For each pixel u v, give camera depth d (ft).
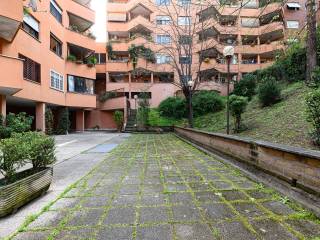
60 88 63.10
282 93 45.60
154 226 9.84
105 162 23.66
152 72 98.17
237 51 96.63
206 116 69.82
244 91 65.72
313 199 11.13
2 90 37.88
